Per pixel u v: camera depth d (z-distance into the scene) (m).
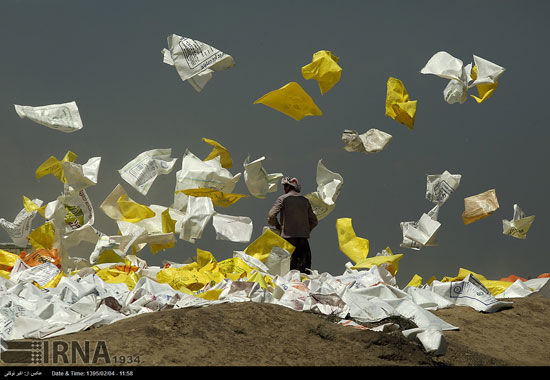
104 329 12.12
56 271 18.52
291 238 25.83
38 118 19.69
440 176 24.16
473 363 12.16
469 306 17.55
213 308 12.70
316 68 19.09
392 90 20.81
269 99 19.06
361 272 19.38
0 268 20.33
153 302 14.78
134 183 21.75
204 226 20.86
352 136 22.36
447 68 21.20
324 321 13.13
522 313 17.14
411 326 13.95
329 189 26.08
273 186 23.41
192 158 22.05
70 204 22.06
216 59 18.22
